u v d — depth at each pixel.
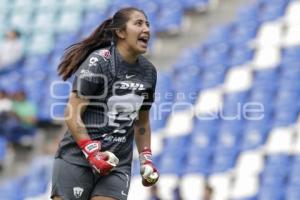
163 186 35.16
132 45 13.33
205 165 34.97
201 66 39.19
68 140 13.43
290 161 32.94
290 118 34.50
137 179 34.84
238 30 39.88
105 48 13.54
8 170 38.50
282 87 35.91
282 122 34.44
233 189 33.47
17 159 38.66
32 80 43.19
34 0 49.00
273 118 34.94
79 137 13.02
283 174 32.66
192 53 40.31
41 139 38.88
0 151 38.12
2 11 49.38
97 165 12.74
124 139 13.48
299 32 37.75
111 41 13.59
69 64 13.61
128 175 13.61
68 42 45.56
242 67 37.88
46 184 37.22
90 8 46.97
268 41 38.25
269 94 35.94
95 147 12.92
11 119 37.75
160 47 41.69
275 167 33.00
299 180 32.06
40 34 46.91
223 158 34.72
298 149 33.16
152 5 43.88
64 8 47.66
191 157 35.50
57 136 38.72
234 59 38.56
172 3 43.28
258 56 37.88
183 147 35.94
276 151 33.53
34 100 41.50
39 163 38.03
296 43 37.41
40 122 39.66
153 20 42.81
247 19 40.16
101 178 13.38
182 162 35.56
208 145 35.50
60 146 13.53
